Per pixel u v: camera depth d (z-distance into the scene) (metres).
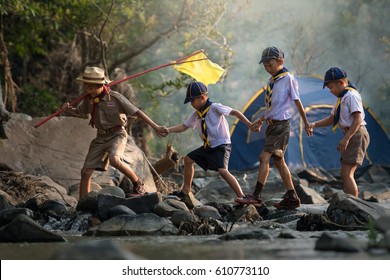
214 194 22.08
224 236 12.18
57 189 19.34
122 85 33.62
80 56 35.91
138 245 11.39
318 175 28.94
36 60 36.25
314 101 29.84
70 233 14.66
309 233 12.91
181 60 18.95
